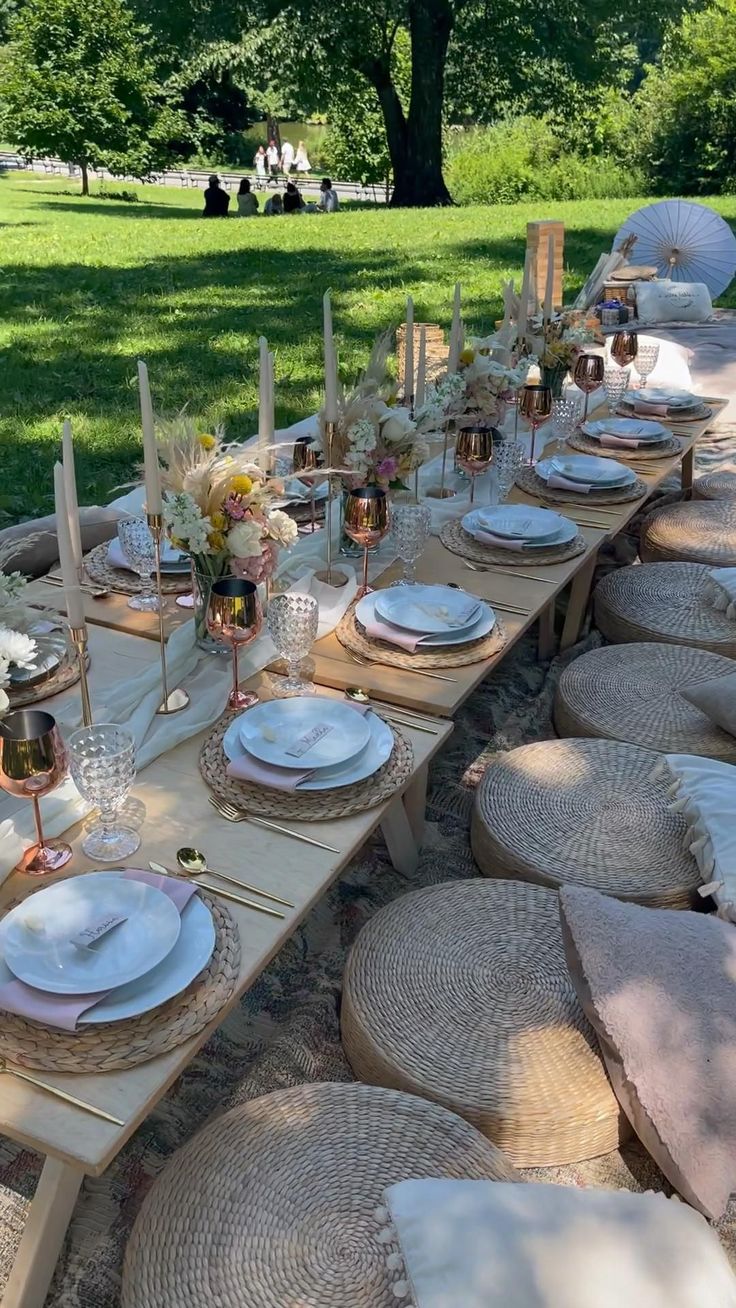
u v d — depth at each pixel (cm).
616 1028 188
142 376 213
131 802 211
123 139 2917
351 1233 159
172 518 238
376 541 290
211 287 1170
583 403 510
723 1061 185
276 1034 229
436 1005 206
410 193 2525
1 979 160
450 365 390
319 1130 176
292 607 238
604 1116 193
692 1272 147
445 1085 191
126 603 298
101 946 164
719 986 195
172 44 2548
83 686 212
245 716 230
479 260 1362
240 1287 152
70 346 880
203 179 3719
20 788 176
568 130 2717
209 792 215
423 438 338
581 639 407
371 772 215
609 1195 158
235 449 266
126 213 2286
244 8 2386
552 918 228
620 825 259
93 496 555
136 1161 199
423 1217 151
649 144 2536
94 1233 184
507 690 374
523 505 362
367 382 317
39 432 654
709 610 375
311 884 189
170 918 169
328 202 2586
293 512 361
